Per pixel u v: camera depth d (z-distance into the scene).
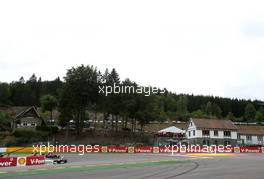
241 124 125.06
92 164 36.06
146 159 46.50
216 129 100.19
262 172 26.30
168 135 101.56
